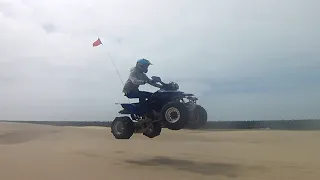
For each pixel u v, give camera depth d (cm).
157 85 948
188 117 877
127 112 975
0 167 864
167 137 1853
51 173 795
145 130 952
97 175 778
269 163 928
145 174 791
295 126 2780
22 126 2417
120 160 1003
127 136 991
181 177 760
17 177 750
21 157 1046
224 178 751
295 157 1031
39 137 1878
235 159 1015
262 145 1398
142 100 954
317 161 953
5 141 1752
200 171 828
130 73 959
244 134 1923
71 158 1030
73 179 736
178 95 915
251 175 776
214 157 1060
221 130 2359
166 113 880
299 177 750
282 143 1462
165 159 1024
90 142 1617
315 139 1584
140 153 1171
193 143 1550
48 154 1122
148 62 955
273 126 2936
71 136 1934
